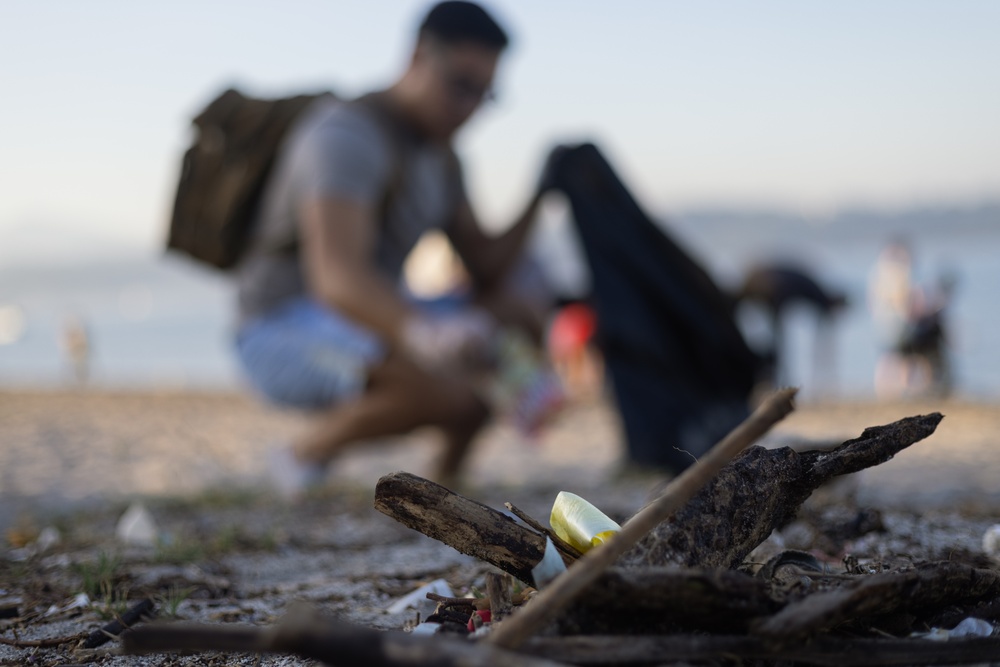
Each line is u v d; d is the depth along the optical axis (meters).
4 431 10.03
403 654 0.98
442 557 2.73
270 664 1.70
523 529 1.41
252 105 4.89
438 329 4.89
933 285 14.06
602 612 1.16
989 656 1.24
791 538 2.37
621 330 5.42
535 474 6.62
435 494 1.41
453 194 5.34
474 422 5.21
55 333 87.88
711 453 1.14
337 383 4.84
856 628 1.32
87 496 5.22
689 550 1.29
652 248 5.56
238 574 2.61
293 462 4.89
